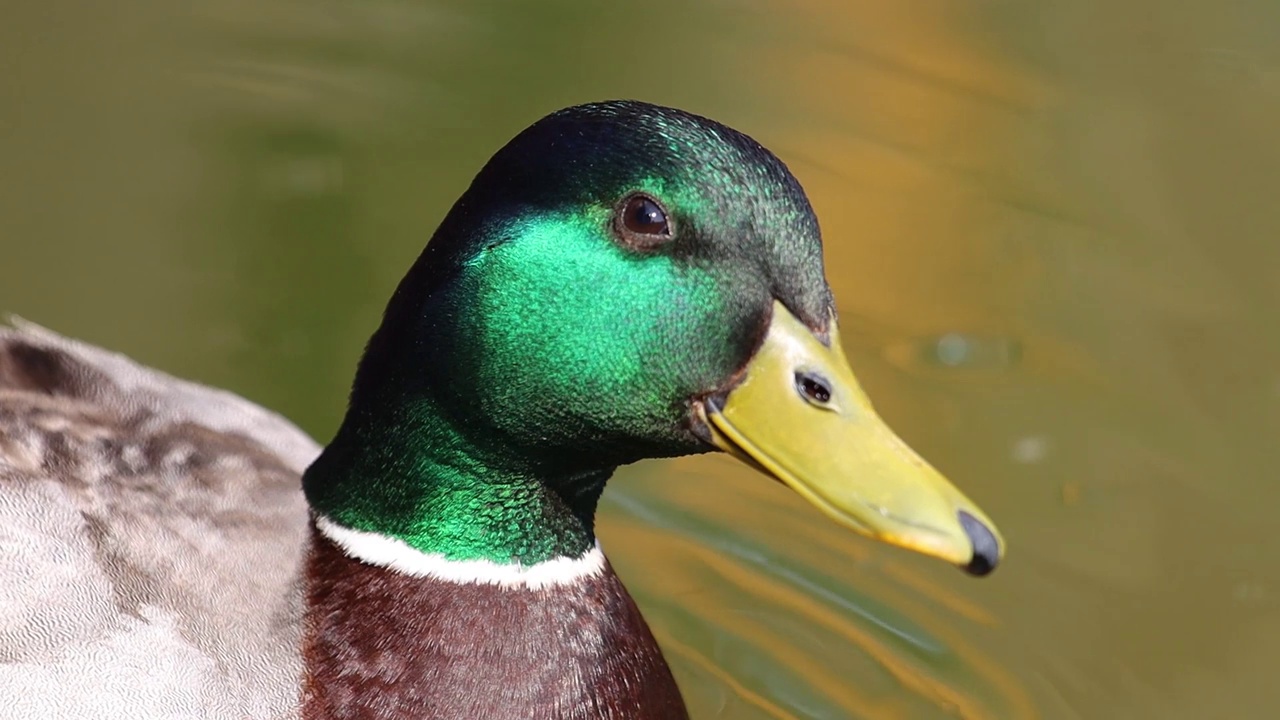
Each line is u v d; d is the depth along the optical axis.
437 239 6.70
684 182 6.28
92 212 11.75
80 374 7.84
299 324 11.11
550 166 6.40
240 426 8.27
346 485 7.09
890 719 8.95
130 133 12.49
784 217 6.34
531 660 7.06
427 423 6.83
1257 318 11.42
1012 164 12.45
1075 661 9.27
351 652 6.98
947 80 13.13
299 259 11.56
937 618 9.71
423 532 7.00
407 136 12.73
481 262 6.52
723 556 10.18
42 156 12.14
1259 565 9.80
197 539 7.10
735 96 12.88
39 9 13.44
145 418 7.80
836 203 12.09
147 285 11.26
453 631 6.98
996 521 10.09
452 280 6.59
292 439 8.46
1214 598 9.60
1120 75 13.15
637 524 10.38
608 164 6.33
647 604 9.76
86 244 11.48
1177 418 10.77
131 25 13.52
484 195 6.55
